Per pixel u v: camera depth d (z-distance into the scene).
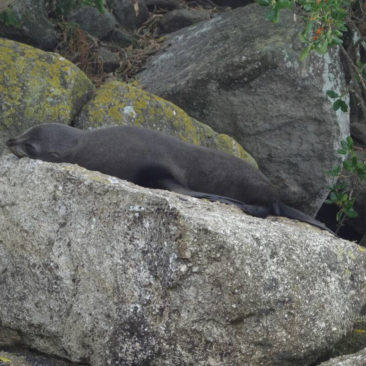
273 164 25.31
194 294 13.42
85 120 21.94
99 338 14.09
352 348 15.42
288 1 17.92
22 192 15.41
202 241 13.37
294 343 14.31
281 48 24.66
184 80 25.23
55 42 28.20
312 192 25.45
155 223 13.70
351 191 24.20
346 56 25.62
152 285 13.61
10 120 21.27
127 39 29.91
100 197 14.42
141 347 13.62
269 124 25.08
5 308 15.42
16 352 15.48
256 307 13.75
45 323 14.88
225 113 25.19
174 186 18.31
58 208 14.90
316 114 24.98
